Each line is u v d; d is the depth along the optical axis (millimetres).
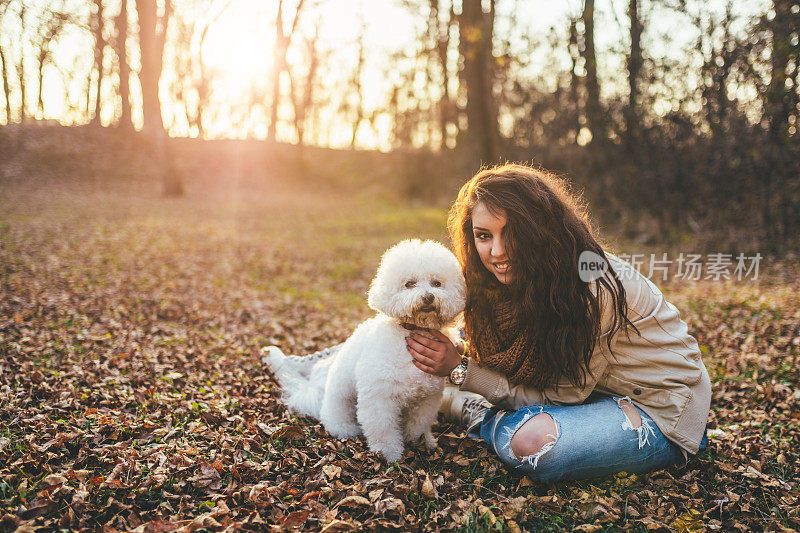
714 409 3295
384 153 30578
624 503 2164
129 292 6344
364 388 2379
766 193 9852
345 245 12766
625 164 13141
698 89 11219
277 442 2607
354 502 2062
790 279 7570
